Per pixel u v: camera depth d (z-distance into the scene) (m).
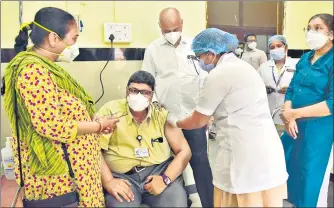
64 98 0.99
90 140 1.05
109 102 1.26
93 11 1.27
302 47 1.23
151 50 1.30
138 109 1.19
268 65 1.19
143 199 1.21
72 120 0.98
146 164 1.25
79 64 1.21
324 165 1.17
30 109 0.91
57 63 1.12
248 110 1.04
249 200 1.07
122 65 1.28
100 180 1.11
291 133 1.17
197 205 1.17
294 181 1.17
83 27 1.24
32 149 0.96
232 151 1.06
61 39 0.98
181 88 1.23
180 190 1.20
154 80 1.22
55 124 0.92
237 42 1.11
